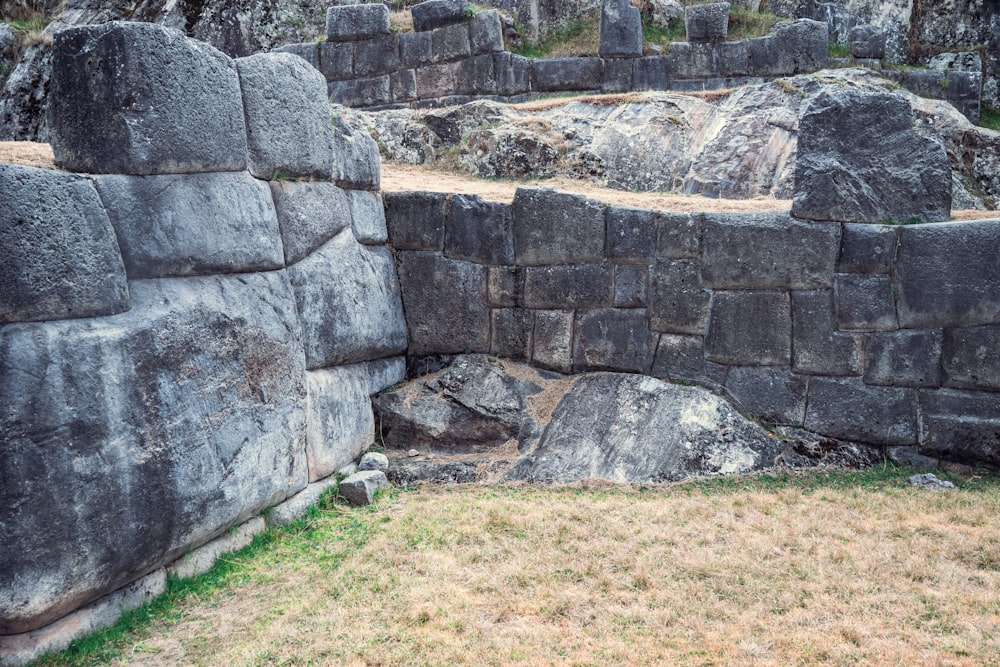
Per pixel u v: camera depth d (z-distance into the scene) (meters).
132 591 4.71
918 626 4.27
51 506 4.04
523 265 7.71
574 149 11.05
